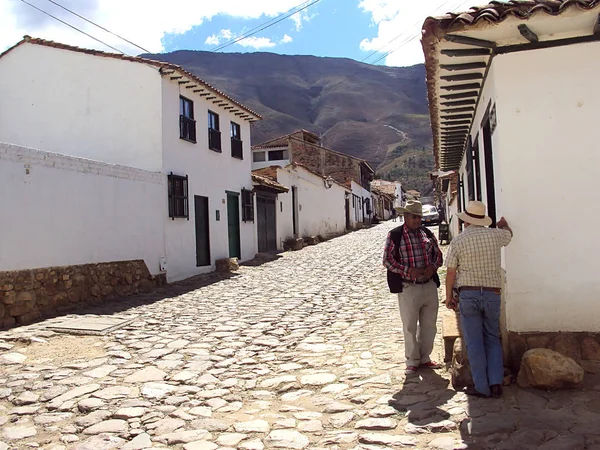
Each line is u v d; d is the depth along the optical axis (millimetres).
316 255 20938
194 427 4551
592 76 4934
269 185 21438
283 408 4934
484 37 4957
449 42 5000
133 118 13844
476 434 3982
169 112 14133
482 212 4871
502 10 4480
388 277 5699
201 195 15938
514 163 5086
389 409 4656
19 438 4426
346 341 7309
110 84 14047
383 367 5957
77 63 14305
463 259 4777
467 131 9414
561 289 5000
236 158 18922
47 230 9461
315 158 42281
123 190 11922
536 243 5043
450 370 5535
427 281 5699
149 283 12711
